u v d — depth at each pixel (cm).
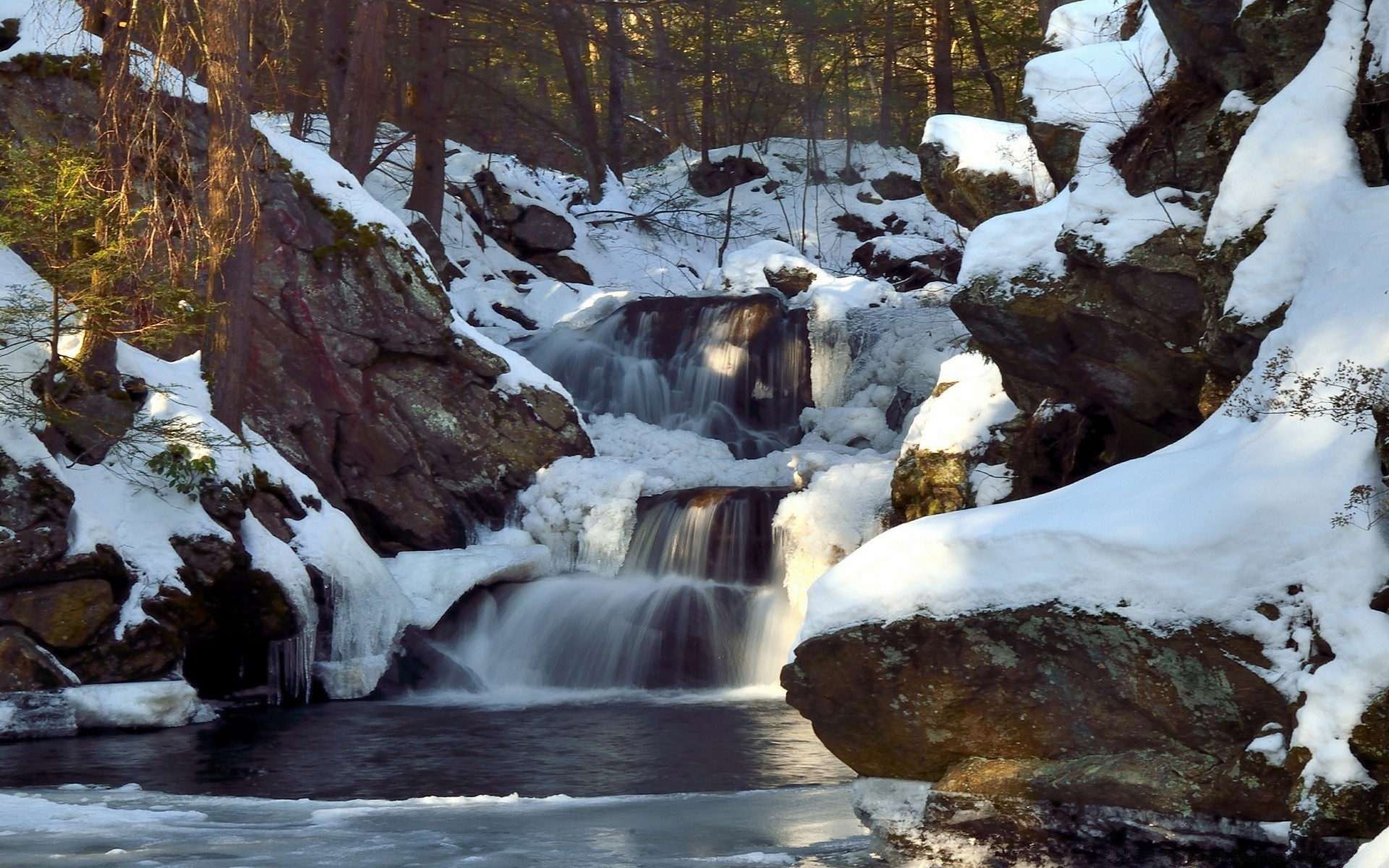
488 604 1498
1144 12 1034
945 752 546
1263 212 640
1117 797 493
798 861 563
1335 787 426
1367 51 626
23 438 1126
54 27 1501
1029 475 1010
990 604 523
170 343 1264
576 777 891
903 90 3459
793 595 1435
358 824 672
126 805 743
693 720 1166
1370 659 430
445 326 1631
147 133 1398
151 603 1165
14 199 1173
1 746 1027
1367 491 454
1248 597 467
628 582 1523
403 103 2686
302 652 1288
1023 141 1141
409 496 1600
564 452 1691
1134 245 779
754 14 2969
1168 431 848
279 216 1567
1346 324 533
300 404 1564
